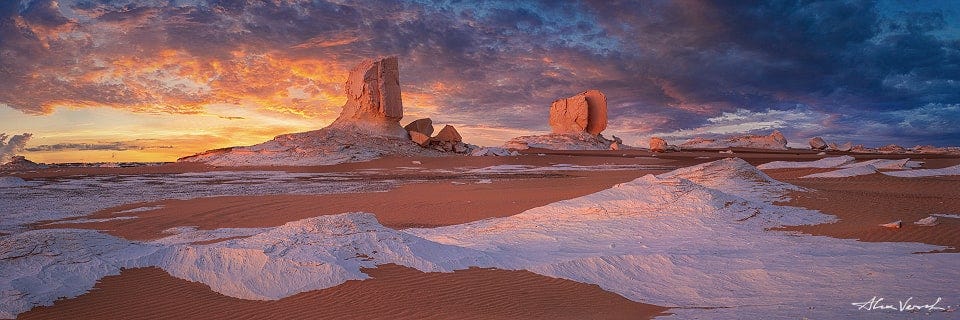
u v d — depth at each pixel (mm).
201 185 40375
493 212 24469
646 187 22219
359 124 72375
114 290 10750
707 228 18344
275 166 58500
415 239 13406
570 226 19016
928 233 16438
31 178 47938
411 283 11422
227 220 23328
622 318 9555
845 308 8977
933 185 30375
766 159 71188
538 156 72438
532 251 15344
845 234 16984
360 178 46312
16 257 11359
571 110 102750
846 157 42750
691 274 12656
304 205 27922
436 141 77438
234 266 11648
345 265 11852
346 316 9625
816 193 24359
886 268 12008
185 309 9930
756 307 9625
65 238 12203
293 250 12250
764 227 18594
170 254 12281
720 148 106875
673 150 95188
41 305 9977
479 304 10414
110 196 33062
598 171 52906
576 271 12711
